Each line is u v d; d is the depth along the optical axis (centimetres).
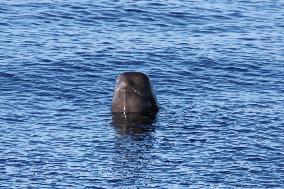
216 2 13638
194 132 9656
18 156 9100
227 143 9400
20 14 12862
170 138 9525
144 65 11388
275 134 9600
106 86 10825
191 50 11838
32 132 9600
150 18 12950
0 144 9312
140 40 12144
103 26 12631
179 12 13175
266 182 8681
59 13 12950
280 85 10900
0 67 11144
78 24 12662
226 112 10125
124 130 9706
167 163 9006
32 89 10656
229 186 8600
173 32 12519
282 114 10069
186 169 8894
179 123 9869
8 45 11812
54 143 9381
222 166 8950
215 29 12669
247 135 9575
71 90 10675
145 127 9794
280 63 11519
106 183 8638
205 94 10625
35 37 12119
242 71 11262
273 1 13825
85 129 9712
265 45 12112
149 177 8744
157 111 10150
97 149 9275
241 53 11788
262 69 11325
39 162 9000
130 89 10181
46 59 11419
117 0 13412
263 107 10256
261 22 13000
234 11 13350
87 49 11769
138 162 9019
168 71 11231
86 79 10988
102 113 10119
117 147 9325
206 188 8562
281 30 12725
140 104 10144
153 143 9412
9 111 10069
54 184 8619
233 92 10688
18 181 8650
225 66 11388
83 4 13262
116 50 11769
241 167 8931
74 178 8719
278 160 9069
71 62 11381
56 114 10044
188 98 10512
